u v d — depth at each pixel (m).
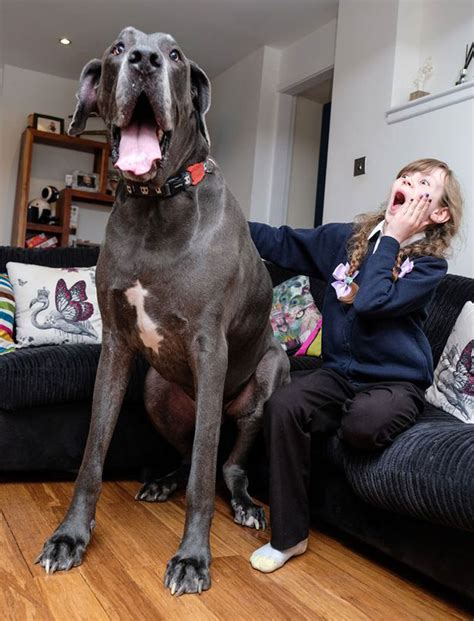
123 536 1.51
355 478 1.45
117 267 1.40
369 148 3.49
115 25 4.66
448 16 3.24
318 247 1.90
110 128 1.38
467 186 2.79
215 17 4.39
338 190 3.72
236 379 1.79
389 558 1.56
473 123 2.79
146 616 1.13
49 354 1.90
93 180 5.74
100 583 1.24
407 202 1.67
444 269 1.67
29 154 5.33
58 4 4.38
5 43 5.13
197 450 1.36
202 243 1.38
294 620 1.18
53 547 1.30
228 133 5.23
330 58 4.25
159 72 1.25
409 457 1.32
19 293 2.31
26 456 1.87
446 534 1.30
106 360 1.48
